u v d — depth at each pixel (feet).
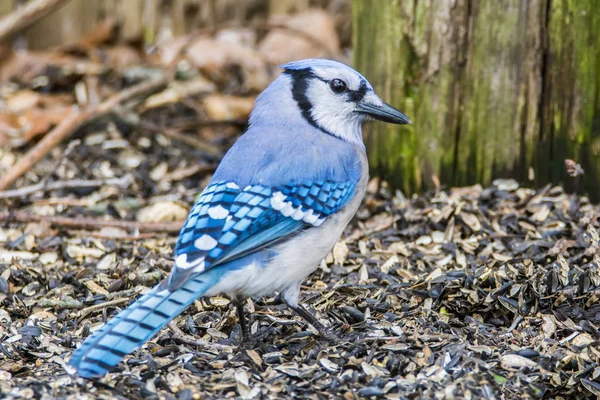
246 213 26.09
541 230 33.53
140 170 42.14
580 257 31.09
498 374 25.20
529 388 24.89
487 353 26.22
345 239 34.35
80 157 43.06
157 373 25.17
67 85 49.39
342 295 30.45
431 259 32.50
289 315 29.53
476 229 33.81
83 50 52.54
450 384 24.43
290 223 26.78
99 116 42.93
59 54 52.44
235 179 27.14
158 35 53.93
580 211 34.27
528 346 26.86
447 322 28.50
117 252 34.12
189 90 48.85
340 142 29.40
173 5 53.78
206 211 25.90
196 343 27.20
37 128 44.34
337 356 26.25
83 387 23.94
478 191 36.29
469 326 28.25
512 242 32.94
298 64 29.89
